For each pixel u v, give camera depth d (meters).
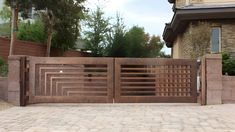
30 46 22.69
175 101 13.09
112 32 38.59
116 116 10.38
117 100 13.03
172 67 13.17
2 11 31.31
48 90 13.06
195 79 13.13
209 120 9.67
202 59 12.84
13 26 18.84
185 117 10.16
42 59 13.02
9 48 20.17
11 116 10.42
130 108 12.05
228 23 18.62
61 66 13.11
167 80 13.18
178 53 23.58
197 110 11.48
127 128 8.67
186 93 13.17
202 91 12.80
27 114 10.78
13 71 12.93
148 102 13.07
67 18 23.33
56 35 26.67
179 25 20.19
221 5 18.78
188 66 13.20
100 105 12.80
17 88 12.86
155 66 13.18
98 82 13.08
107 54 38.06
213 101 12.77
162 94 13.18
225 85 12.85
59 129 8.59
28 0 18.64
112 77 13.07
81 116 10.39
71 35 27.20
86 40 38.44
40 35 26.45
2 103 12.78
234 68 16.56
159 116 10.35
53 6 19.50
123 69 13.08
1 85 13.12
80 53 31.59
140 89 13.15
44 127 8.82
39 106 12.68
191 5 19.33
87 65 13.18
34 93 12.98
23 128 8.73
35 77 13.02
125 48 38.00
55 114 10.77
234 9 17.95
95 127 8.80
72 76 13.07
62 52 27.59
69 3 21.41
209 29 18.39
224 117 10.10
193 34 18.17
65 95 13.06
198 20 18.69
